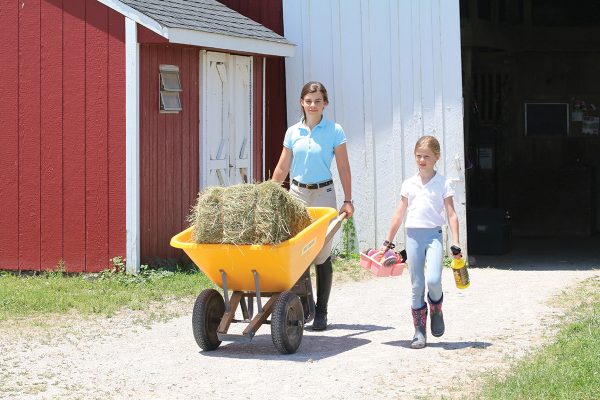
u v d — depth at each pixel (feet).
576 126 72.64
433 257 31.14
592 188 67.97
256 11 55.26
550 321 35.01
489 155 70.79
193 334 31.86
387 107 52.13
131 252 43.11
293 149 34.14
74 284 42.01
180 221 46.52
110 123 43.21
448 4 51.03
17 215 44.91
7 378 27.40
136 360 29.66
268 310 30.63
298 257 30.01
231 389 26.35
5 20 44.68
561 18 72.84
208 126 48.32
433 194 31.30
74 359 29.71
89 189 43.70
